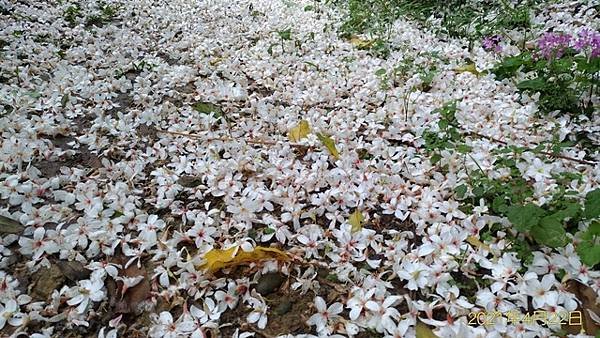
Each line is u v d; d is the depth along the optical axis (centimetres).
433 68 95
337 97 88
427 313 46
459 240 53
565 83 80
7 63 93
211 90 89
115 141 74
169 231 58
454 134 70
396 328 45
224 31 121
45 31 112
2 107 77
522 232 53
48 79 91
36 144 70
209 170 66
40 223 57
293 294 50
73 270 52
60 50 102
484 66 96
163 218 60
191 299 50
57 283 51
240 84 93
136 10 134
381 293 48
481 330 44
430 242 55
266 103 86
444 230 55
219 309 48
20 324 46
